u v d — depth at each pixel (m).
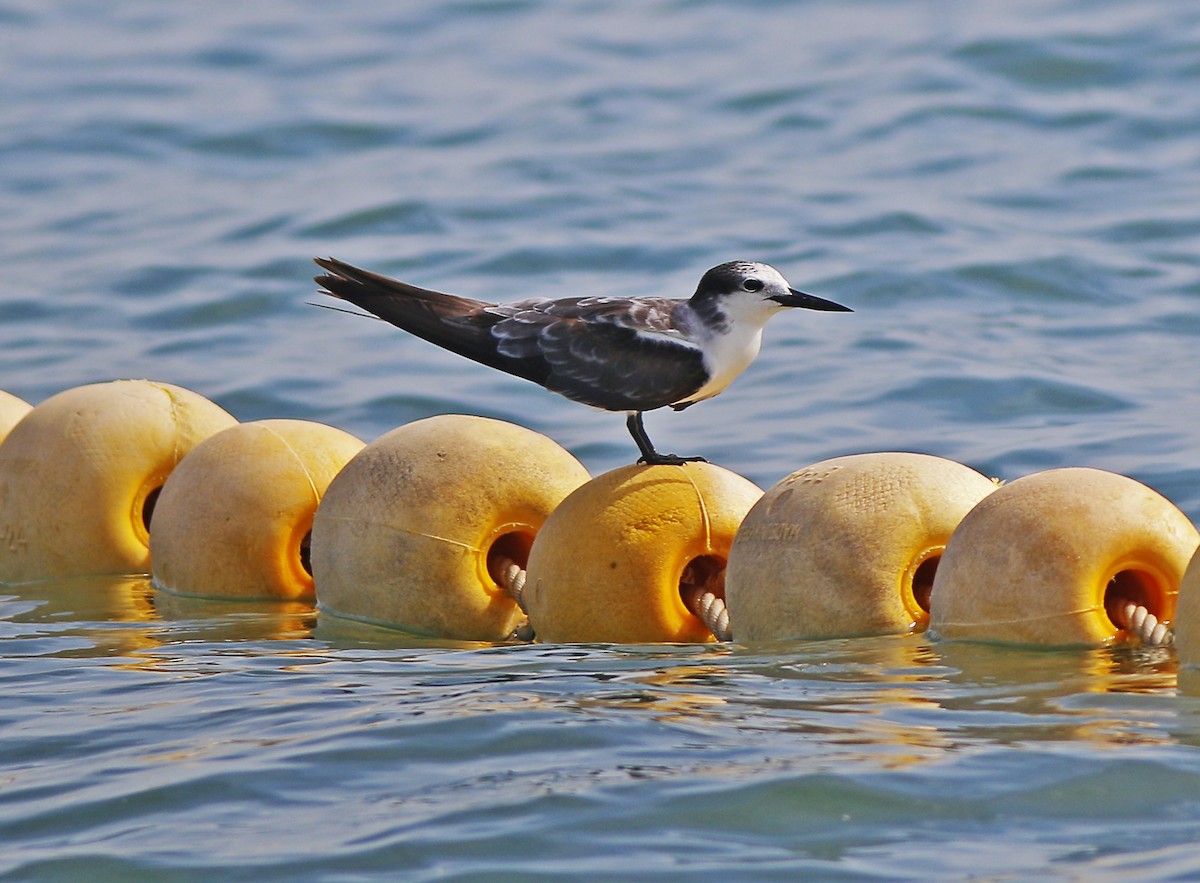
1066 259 25.73
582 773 9.05
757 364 21.91
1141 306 23.77
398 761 9.34
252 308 24.92
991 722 9.76
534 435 13.38
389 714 10.16
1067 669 10.73
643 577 12.05
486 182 31.56
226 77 40.78
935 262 25.84
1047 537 11.19
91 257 27.86
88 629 13.15
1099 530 11.13
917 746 9.38
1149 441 17.98
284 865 8.02
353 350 22.84
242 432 14.57
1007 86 36.00
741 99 36.78
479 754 9.41
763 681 10.77
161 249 28.09
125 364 22.45
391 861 8.04
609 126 35.56
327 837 8.33
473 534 12.84
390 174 32.50
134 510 15.16
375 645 12.44
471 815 8.53
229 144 35.25
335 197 30.91
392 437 13.47
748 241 27.42
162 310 24.92
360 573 13.07
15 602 14.24
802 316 23.95
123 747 9.79
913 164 31.77
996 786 8.76
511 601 12.90
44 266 27.50
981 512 11.54
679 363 12.66
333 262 12.98
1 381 21.83
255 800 8.84
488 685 10.88
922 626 11.80
